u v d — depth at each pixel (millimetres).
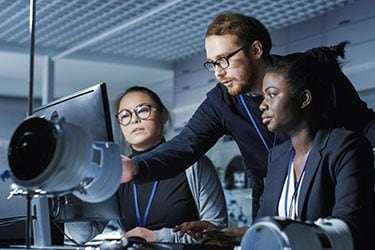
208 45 1910
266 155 2025
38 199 1517
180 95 4570
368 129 1765
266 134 1984
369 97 3174
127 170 1666
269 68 1479
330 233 1112
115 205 1511
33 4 1436
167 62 4660
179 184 2113
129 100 2209
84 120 1505
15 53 4117
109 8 3410
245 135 2045
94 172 1221
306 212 1396
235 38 1861
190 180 2102
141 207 2123
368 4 3195
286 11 3430
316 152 1407
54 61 4312
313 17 3492
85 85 5406
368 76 3178
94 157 1233
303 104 1430
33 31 1426
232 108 2031
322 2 3301
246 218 3920
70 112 1558
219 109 2062
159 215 2096
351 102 1703
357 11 3252
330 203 1379
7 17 3553
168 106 5137
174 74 4676
